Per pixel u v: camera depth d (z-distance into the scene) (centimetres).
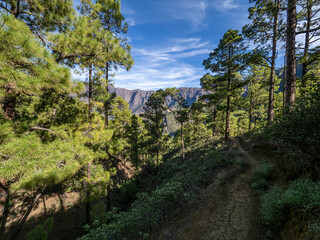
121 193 1853
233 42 1347
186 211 639
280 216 383
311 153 372
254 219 473
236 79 1471
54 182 408
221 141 1891
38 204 1302
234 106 1661
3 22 301
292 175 486
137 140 2525
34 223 1153
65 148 467
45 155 395
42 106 701
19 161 314
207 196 701
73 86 473
